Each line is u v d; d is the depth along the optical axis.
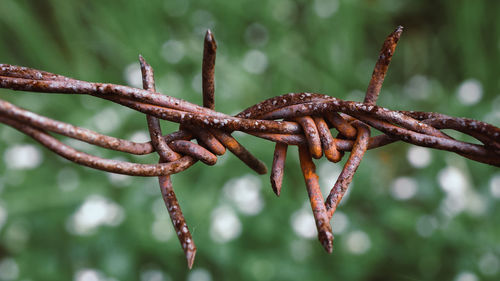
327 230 0.16
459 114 0.52
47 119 0.15
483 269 0.40
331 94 0.57
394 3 0.61
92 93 0.16
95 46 0.58
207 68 0.16
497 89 0.57
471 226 0.43
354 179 0.46
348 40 0.58
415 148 0.49
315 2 0.58
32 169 0.48
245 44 0.59
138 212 0.42
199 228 0.41
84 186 0.45
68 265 0.41
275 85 0.57
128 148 0.16
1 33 0.57
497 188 0.45
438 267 0.41
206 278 0.39
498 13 0.58
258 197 0.43
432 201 0.45
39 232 0.43
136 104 0.16
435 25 0.62
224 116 0.16
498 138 0.15
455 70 0.61
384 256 0.41
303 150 0.16
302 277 0.39
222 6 0.59
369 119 0.16
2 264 0.41
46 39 0.58
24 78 0.16
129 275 0.40
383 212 0.44
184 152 0.16
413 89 0.58
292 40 0.59
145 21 0.58
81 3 0.57
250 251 0.40
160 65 0.55
